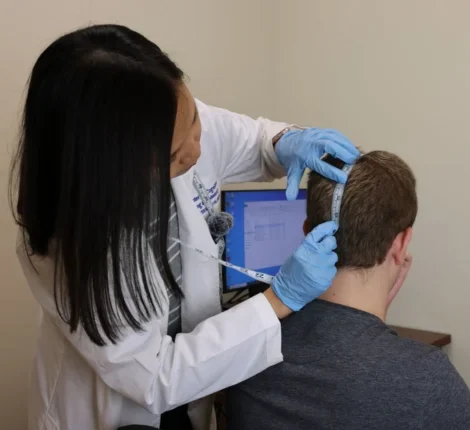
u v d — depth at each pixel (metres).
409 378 0.83
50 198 0.81
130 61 0.78
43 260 0.93
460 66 1.81
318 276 0.90
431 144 1.89
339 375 0.86
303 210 2.05
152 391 0.90
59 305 0.91
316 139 1.08
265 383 0.95
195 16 2.06
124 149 0.75
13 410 1.63
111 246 0.79
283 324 0.97
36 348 1.16
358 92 2.09
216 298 1.18
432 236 1.90
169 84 0.79
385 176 0.93
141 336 0.89
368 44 2.04
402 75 1.95
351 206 0.92
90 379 1.05
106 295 0.81
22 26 1.58
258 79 2.32
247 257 1.89
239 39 2.23
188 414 1.18
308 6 2.23
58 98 0.76
